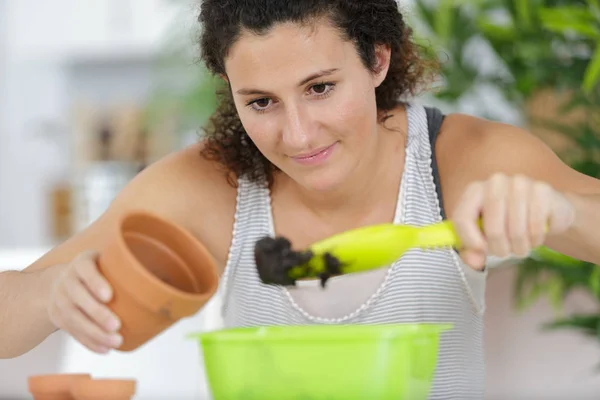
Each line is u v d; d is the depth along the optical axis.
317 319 1.43
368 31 1.21
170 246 0.98
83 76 4.90
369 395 0.78
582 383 2.55
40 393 0.96
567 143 2.27
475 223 0.88
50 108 4.89
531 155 1.38
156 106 3.90
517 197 0.89
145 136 4.45
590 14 2.09
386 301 1.42
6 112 4.88
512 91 2.39
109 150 4.59
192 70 3.15
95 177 3.64
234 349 0.81
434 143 1.46
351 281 1.42
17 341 1.23
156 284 0.88
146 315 0.92
